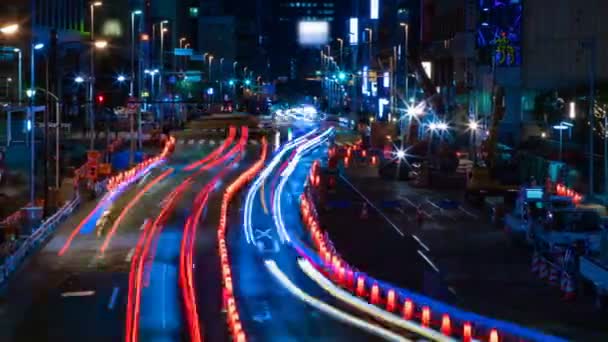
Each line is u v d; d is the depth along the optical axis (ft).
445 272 123.95
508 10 285.23
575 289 108.27
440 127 284.00
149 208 193.98
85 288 114.52
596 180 207.21
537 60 269.03
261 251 141.90
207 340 87.86
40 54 372.79
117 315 99.60
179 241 151.53
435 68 408.46
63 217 178.40
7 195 200.54
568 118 237.86
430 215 183.11
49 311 102.12
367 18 636.89
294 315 99.35
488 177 199.62
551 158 219.20
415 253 139.64
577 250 113.39
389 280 119.34
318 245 144.66
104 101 288.71
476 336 89.61
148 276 121.80
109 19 531.09
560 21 256.32
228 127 465.06
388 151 288.51
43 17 415.03
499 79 284.41
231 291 107.04
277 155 335.06
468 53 335.47
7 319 98.58
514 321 96.17
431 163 248.93
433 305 104.32
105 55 519.19
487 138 233.96
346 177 261.44
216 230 163.94
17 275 123.44
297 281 119.03
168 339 88.48
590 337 88.99
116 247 145.79
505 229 158.71
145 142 367.04
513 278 119.85
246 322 96.02
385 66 500.74
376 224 171.42
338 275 120.16
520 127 280.51
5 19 369.71
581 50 244.01
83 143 330.34
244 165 296.92
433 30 417.28
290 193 223.71
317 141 403.34
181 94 616.39
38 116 369.09
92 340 88.94
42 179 224.94
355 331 92.12
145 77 538.88
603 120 209.46
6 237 144.87
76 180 205.46
